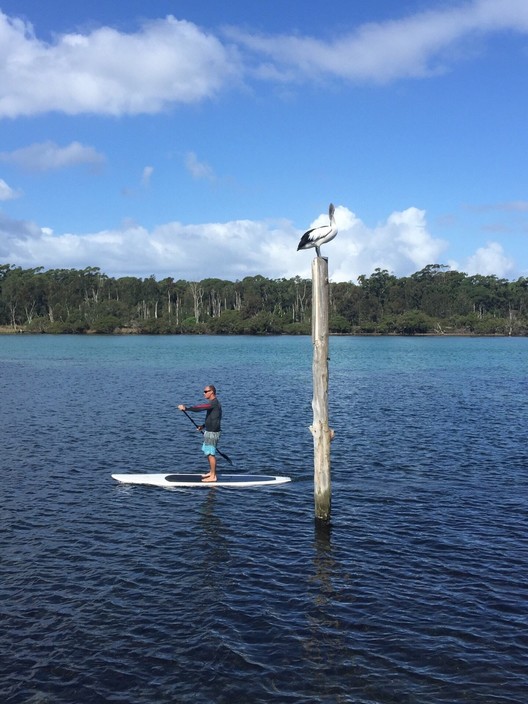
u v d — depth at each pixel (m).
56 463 19.53
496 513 14.77
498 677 8.23
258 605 10.07
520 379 50.41
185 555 12.04
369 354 89.69
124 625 9.41
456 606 10.07
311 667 8.43
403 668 8.42
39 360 71.06
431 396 38.34
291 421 28.03
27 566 11.42
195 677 8.20
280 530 13.49
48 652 8.70
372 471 18.89
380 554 12.16
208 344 118.19
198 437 24.11
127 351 91.62
